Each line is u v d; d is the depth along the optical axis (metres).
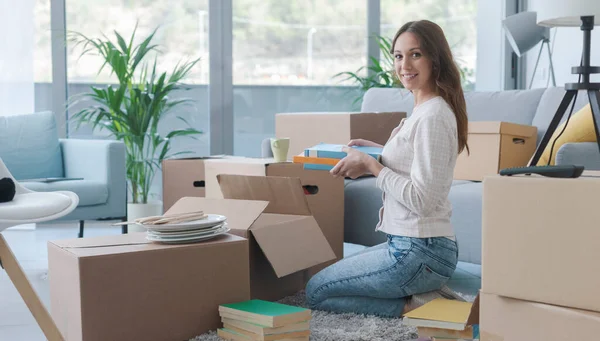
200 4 5.04
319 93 5.35
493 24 5.78
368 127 3.50
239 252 2.21
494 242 1.45
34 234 4.40
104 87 4.90
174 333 2.08
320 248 2.55
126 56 4.34
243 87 5.15
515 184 1.41
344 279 2.33
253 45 5.16
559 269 1.36
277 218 2.60
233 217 2.47
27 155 4.04
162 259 2.05
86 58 4.86
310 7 5.27
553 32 5.41
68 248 2.05
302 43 5.27
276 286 2.57
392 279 2.20
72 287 1.97
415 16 5.56
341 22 5.36
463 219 3.05
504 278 1.44
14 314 2.63
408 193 2.07
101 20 4.88
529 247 1.40
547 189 1.37
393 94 4.05
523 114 3.58
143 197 4.47
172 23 4.99
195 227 2.15
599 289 1.31
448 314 1.87
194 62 4.57
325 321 2.29
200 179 3.17
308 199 2.94
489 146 3.29
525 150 3.40
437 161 2.05
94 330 1.94
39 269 3.40
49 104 4.80
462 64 5.75
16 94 4.60
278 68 5.23
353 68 5.42
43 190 3.53
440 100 2.12
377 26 5.45
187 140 5.05
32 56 4.63
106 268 1.95
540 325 1.39
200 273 2.12
